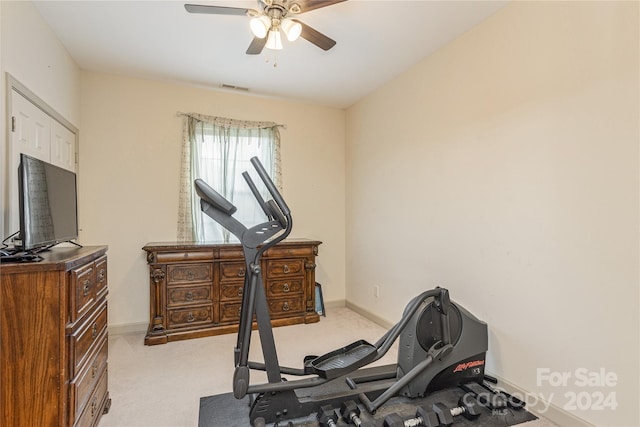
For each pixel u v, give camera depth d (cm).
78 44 262
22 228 136
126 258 325
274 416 179
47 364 130
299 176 400
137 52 276
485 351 218
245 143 371
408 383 196
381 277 347
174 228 342
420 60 289
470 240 238
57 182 173
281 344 293
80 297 147
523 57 200
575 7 174
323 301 403
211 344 292
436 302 208
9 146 179
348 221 415
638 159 149
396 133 324
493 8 215
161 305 299
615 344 157
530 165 196
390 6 213
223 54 280
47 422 130
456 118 251
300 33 206
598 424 163
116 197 321
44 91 227
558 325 181
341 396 189
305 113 404
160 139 337
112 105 320
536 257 192
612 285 158
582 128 170
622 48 155
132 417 185
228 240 353
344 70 310
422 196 287
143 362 255
